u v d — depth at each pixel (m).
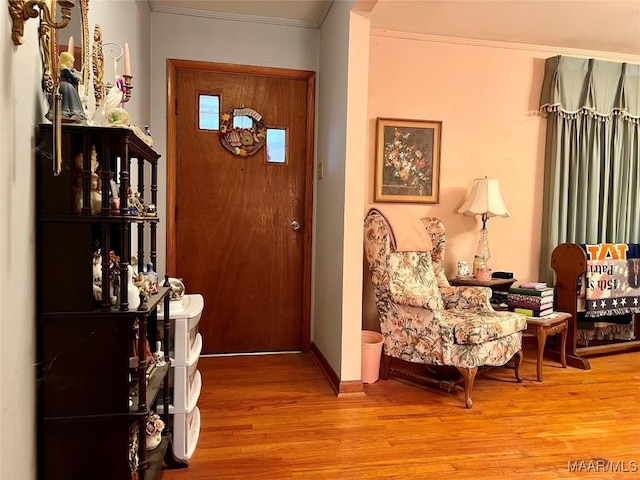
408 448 1.97
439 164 3.42
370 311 3.35
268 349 3.33
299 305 3.36
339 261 2.60
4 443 0.99
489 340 2.46
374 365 2.75
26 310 1.09
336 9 2.73
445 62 3.40
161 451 1.58
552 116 3.51
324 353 2.97
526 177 3.60
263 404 2.41
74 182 1.16
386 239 2.74
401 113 3.36
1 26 0.95
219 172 3.19
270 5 2.90
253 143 3.21
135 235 2.24
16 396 1.04
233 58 3.11
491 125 3.51
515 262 3.62
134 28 2.41
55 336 1.17
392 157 3.35
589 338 3.53
